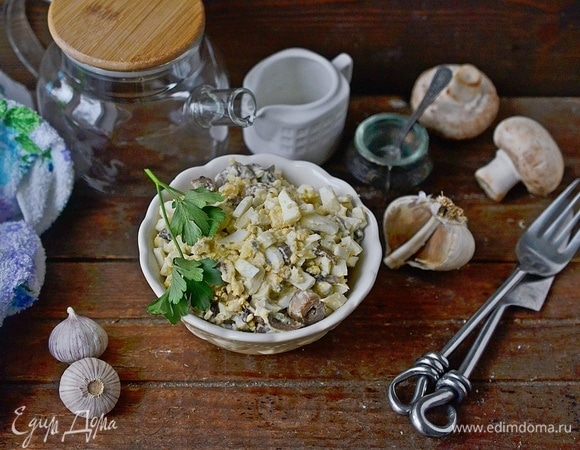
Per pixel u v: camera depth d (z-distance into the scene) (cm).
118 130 58
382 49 69
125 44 53
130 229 61
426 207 58
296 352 56
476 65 70
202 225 49
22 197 58
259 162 56
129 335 56
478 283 59
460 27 67
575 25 67
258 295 50
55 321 56
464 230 58
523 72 71
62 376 52
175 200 50
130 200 62
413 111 67
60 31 53
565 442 53
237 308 49
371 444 52
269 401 54
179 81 56
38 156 59
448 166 65
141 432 52
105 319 57
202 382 54
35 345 55
